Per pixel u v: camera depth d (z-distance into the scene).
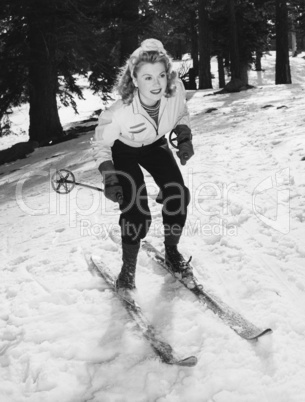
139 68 2.57
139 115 2.74
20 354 2.55
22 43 12.66
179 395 2.07
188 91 20.72
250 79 33.12
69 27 12.30
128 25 13.59
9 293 3.34
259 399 2.00
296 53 42.47
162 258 3.44
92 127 15.48
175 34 30.45
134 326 2.67
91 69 14.04
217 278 3.17
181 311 2.76
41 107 13.91
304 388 2.02
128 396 2.11
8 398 2.22
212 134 8.61
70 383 2.24
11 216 5.85
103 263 3.53
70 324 2.76
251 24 24.08
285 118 8.89
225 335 2.45
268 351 2.28
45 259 3.86
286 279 3.03
